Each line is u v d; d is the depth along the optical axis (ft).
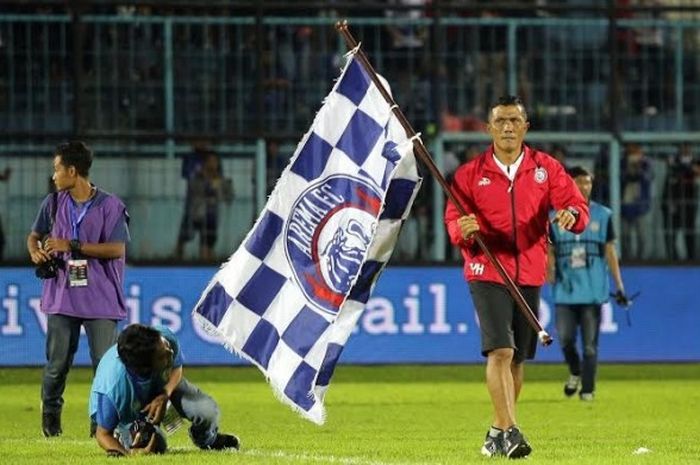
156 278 141.38
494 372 71.41
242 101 150.10
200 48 149.79
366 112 71.77
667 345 146.61
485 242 72.49
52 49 148.15
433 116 151.43
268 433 89.51
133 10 148.97
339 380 139.85
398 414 105.09
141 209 147.23
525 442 70.13
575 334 117.08
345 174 71.56
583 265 115.44
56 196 86.38
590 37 153.38
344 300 70.95
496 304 71.56
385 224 71.97
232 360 141.49
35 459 71.15
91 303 85.71
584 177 114.83
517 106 72.28
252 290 71.51
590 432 90.12
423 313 143.43
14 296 139.33
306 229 71.56
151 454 70.18
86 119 147.74
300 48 151.12
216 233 147.95
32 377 140.46
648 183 152.46
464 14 152.35
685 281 146.92
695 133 153.79
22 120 147.74
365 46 151.43
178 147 147.95
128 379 68.28
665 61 153.99
